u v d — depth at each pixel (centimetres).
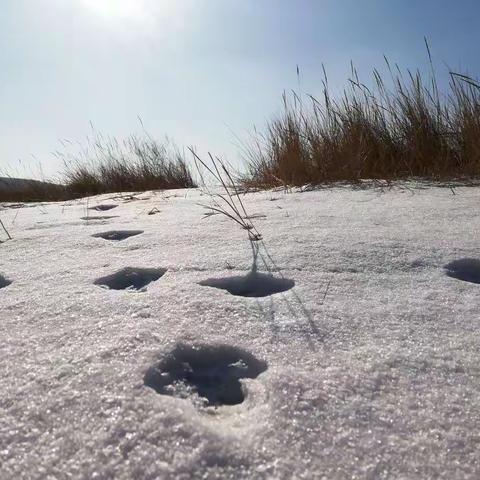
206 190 212
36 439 36
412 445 36
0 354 48
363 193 147
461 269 75
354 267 73
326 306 59
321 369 45
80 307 59
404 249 80
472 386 43
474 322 55
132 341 49
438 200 127
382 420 38
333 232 92
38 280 73
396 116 194
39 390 42
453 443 36
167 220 118
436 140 185
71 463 34
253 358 47
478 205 116
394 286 66
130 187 350
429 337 51
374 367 45
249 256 79
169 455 34
